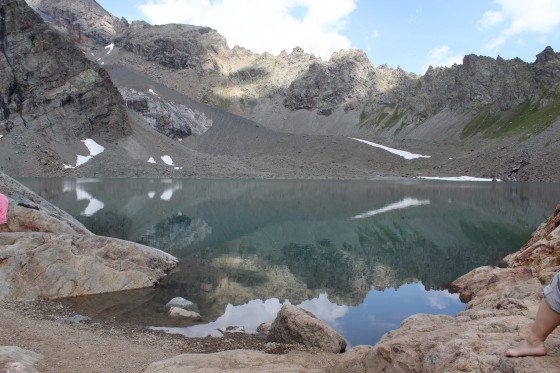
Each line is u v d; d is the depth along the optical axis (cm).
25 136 12988
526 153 13525
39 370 1063
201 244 3462
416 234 4066
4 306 1767
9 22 14350
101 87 15450
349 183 11706
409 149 18050
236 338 1520
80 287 2053
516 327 845
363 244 3588
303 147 18338
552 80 18912
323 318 1781
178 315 1769
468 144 17425
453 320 1238
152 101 19475
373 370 923
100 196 6994
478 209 5916
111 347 1326
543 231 2428
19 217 2306
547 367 555
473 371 683
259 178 13738
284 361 1141
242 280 2386
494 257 3061
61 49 15238
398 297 2098
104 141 14762
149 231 4016
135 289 2158
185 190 8675
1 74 13462
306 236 3944
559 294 545
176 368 1012
